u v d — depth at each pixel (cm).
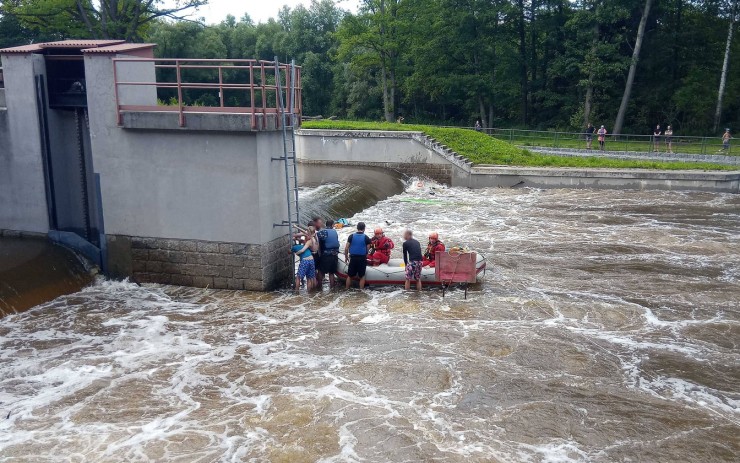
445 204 2703
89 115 1452
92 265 1535
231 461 786
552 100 5325
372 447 819
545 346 1159
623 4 4641
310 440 834
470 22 4969
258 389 978
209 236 1443
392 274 1495
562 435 858
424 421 887
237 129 1346
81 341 1148
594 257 1836
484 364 1077
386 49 5109
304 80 6438
